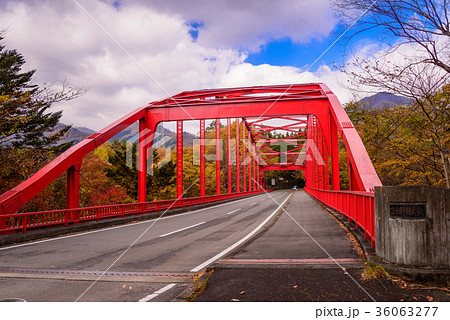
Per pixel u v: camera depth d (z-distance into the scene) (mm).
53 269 5715
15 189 10688
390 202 4277
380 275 3943
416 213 4105
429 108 8227
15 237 8891
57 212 10758
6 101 13422
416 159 10023
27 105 14117
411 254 3992
